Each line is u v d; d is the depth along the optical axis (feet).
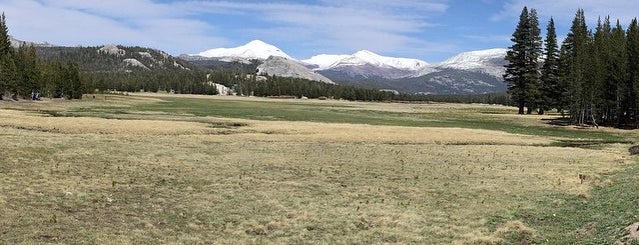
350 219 76.33
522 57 420.36
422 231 71.15
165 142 148.77
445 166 127.13
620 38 360.89
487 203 87.66
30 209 71.87
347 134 192.85
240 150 142.10
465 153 152.66
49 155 111.34
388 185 101.60
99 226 67.21
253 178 104.63
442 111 476.95
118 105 399.24
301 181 103.45
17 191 80.69
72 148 122.42
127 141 144.25
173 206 80.48
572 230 69.72
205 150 138.10
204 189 93.15
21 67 387.34
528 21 415.23
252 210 80.02
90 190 86.22
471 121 338.34
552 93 406.21
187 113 310.24
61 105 356.18
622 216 69.31
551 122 335.26
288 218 76.33
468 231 71.20
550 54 410.11
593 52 343.67
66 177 93.91
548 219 76.79
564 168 126.00
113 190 87.66
